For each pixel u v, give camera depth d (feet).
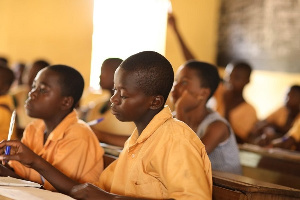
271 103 23.27
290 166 10.82
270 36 23.36
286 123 16.70
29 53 25.17
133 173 5.93
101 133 9.88
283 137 15.02
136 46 24.67
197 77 8.91
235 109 15.26
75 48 24.63
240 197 5.92
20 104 15.29
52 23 24.89
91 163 7.76
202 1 25.31
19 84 19.08
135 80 5.82
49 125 7.91
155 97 5.93
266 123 16.29
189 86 8.95
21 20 25.32
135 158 6.02
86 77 24.53
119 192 6.25
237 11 24.56
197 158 5.62
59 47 24.76
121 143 9.80
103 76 10.08
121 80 5.89
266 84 23.53
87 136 7.80
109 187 6.70
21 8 25.31
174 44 24.72
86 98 23.08
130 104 5.88
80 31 24.62
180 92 8.98
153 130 5.91
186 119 9.04
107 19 24.61
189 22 25.13
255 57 23.91
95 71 24.58
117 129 10.59
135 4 24.62
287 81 22.79
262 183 6.29
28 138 8.18
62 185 6.34
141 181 5.88
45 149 7.72
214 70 9.09
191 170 5.49
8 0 25.45
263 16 23.61
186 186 5.43
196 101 8.96
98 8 24.58
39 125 8.20
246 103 15.34
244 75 15.26
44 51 24.94
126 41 24.67
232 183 6.12
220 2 25.17
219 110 15.31
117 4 24.59
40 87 7.77
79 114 15.21
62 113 7.87
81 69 24.59
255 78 23.94
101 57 24.57
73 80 7.85
